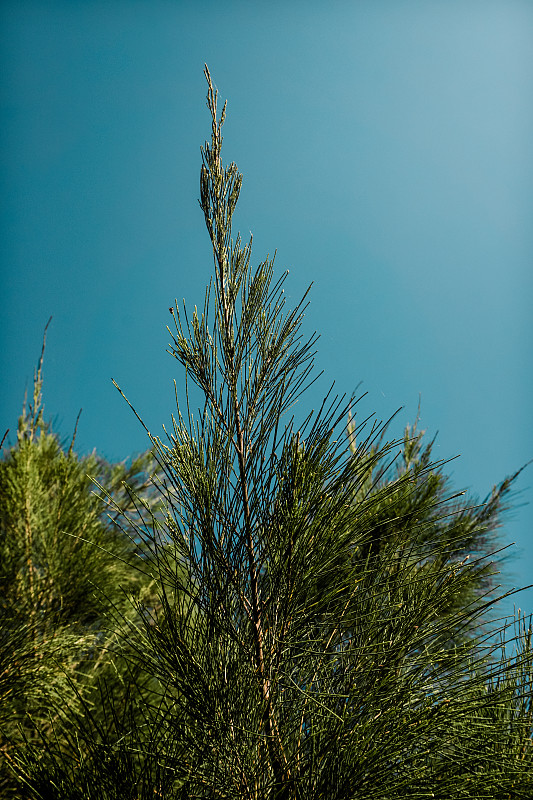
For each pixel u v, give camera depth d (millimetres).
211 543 1772
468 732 1532
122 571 3383
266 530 1802
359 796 1456
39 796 1711
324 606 1788
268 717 1666
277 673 1709
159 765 1629
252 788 1593
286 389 2018
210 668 1707
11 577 3217
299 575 1740
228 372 2094
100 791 1702
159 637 1721
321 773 1582
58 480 3840
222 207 2307
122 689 2455
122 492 3785
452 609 1829
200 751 1604
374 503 1729
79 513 3592
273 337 2125
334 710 1630
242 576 1822
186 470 1858
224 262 2242
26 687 2451
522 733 1669
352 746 1535
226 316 2176
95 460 4328
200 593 1771
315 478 1729
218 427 1975
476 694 1551
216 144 2357
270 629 1779
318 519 1724
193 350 2131
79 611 3154
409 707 1549
